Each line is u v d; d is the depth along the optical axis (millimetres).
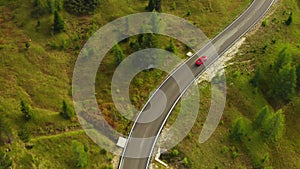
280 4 112312
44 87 77375
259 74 83812
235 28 101562
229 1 111688
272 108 86188
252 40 97625
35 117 69625
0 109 69438
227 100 82750
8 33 88562
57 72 81688
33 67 81312
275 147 79125
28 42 86688
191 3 107125
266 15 107188
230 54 92938
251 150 75938
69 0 97812
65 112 71188
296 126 85250
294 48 97312
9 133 63344
